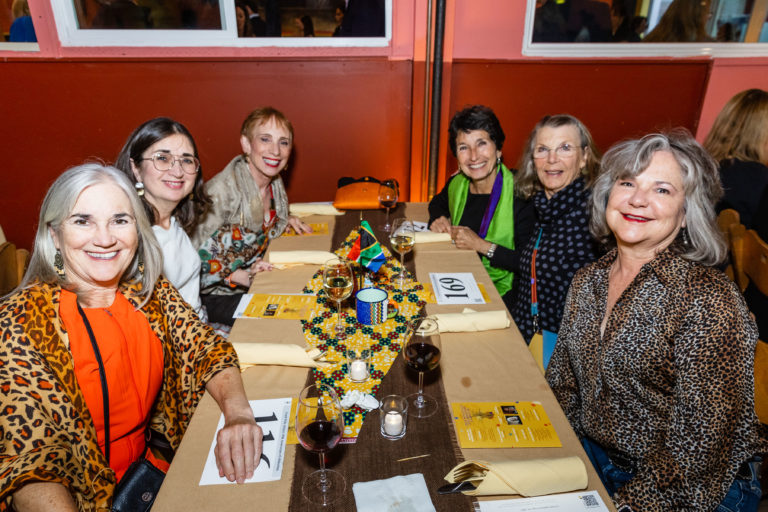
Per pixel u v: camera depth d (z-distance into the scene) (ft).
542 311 6.45
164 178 5.58
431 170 12.07
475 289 5.65
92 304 3.97
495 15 10.97
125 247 3.85
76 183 3.60
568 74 11.51
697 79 11.75
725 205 8.93
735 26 11.34
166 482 3.09
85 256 3.71
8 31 10.25
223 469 3.18
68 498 3.07
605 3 11.02
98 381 3.82
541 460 3.12
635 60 11.43
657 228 3.96
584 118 11.98
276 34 10.84
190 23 10.60
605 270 4.49
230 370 4.07
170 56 10.78
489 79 11.47
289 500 2.96
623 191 4.09
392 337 4.68
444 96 11.55
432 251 6.75
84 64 10.60
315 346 4.53
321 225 7.82
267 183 7.82
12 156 11.22
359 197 8.57
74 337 3.73
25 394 3.34
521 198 7.48
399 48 11.11
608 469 4.36
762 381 4.32
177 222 6.13
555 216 6.41
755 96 8.46
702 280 3.73
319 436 3.00
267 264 6.19
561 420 3.61
